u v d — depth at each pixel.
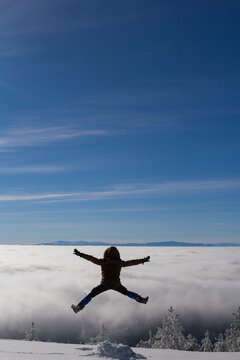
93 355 8.69
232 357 9.80
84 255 6.19
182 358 9.48
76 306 5.89
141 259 6.27
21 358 7.94
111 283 6.07
